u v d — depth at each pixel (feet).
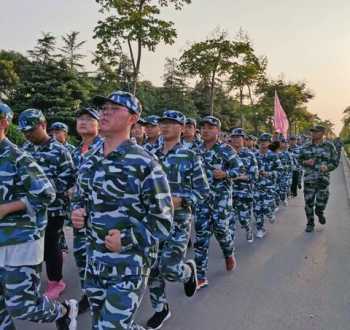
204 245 15.61
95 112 14.67
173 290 15.51
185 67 88.12
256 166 22.22
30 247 9.19
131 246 8.05
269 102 121.90
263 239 23.50
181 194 12.18
